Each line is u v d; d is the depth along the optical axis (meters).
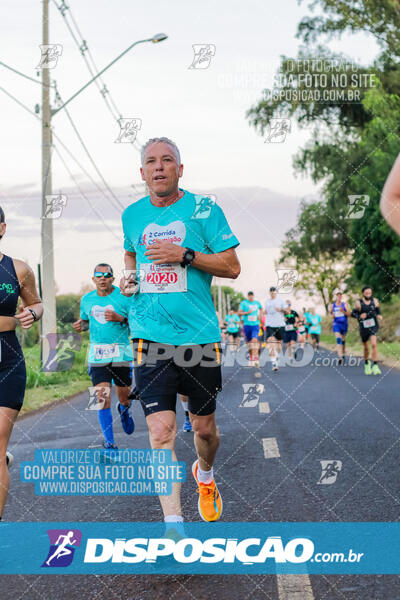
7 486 3.79
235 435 7.23
